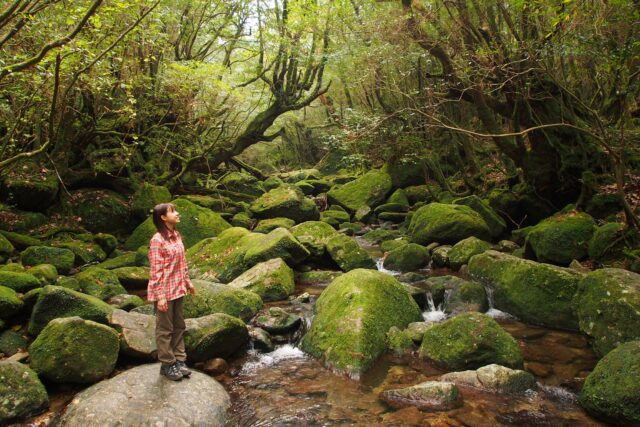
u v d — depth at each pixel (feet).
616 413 12.06
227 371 16.71
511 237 36.70
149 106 43.57
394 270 31.01
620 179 22.77
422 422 12.74
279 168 108.37
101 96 34.19
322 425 12.82
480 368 14.99
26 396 13.33
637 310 15.37
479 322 16.57
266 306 23.32
